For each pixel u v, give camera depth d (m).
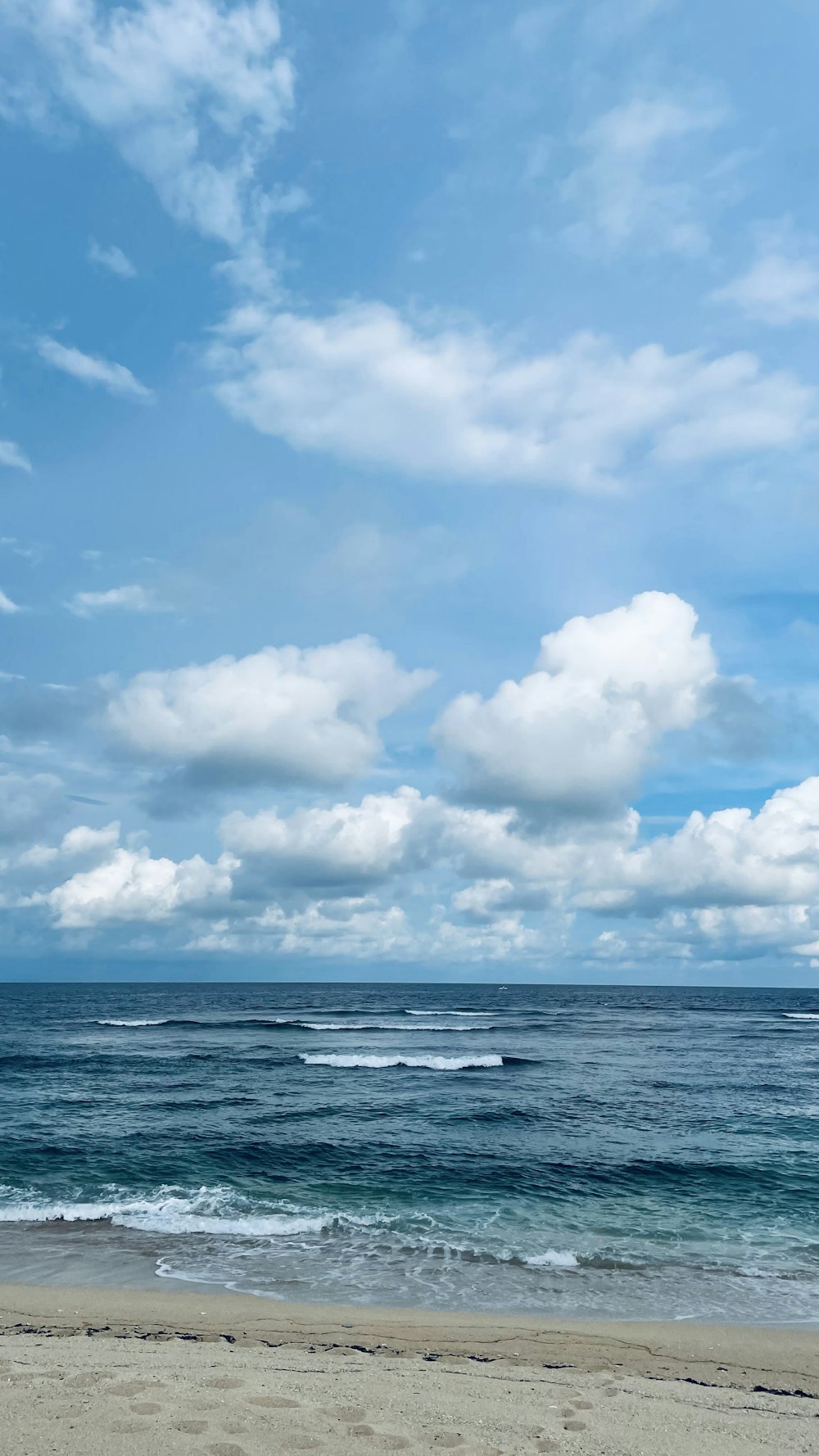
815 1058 45.31
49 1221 15.22
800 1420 7.71
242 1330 10.05
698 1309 11.41
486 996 149.75
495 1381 8.43
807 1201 17.02
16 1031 60.56
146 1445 5.98
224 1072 37.16
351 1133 23.14
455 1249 13.88
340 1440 6.33
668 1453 6.59
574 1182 18.20
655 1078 36.47
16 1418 6.46
